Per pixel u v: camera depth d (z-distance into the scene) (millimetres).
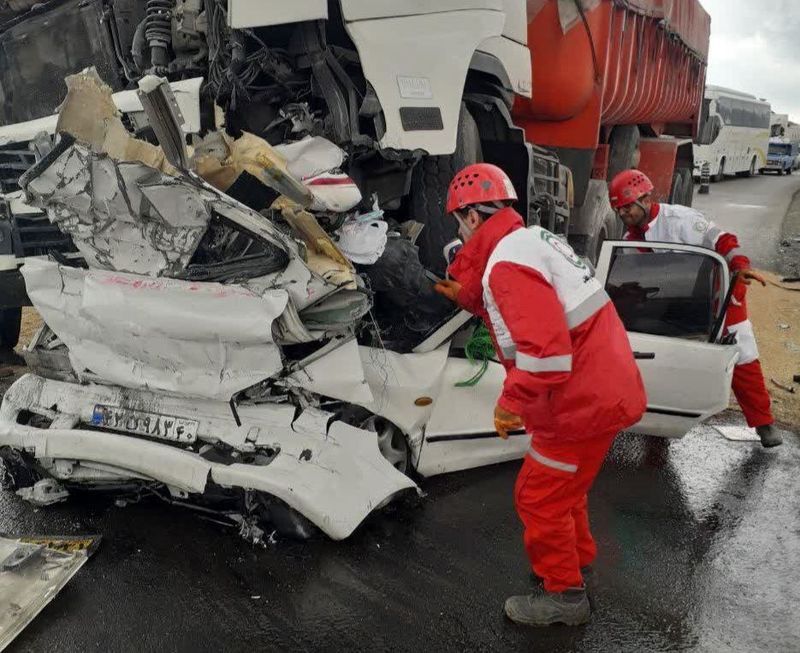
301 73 4180
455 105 4113
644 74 8328
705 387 4074
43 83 5426
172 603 2967
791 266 10484
